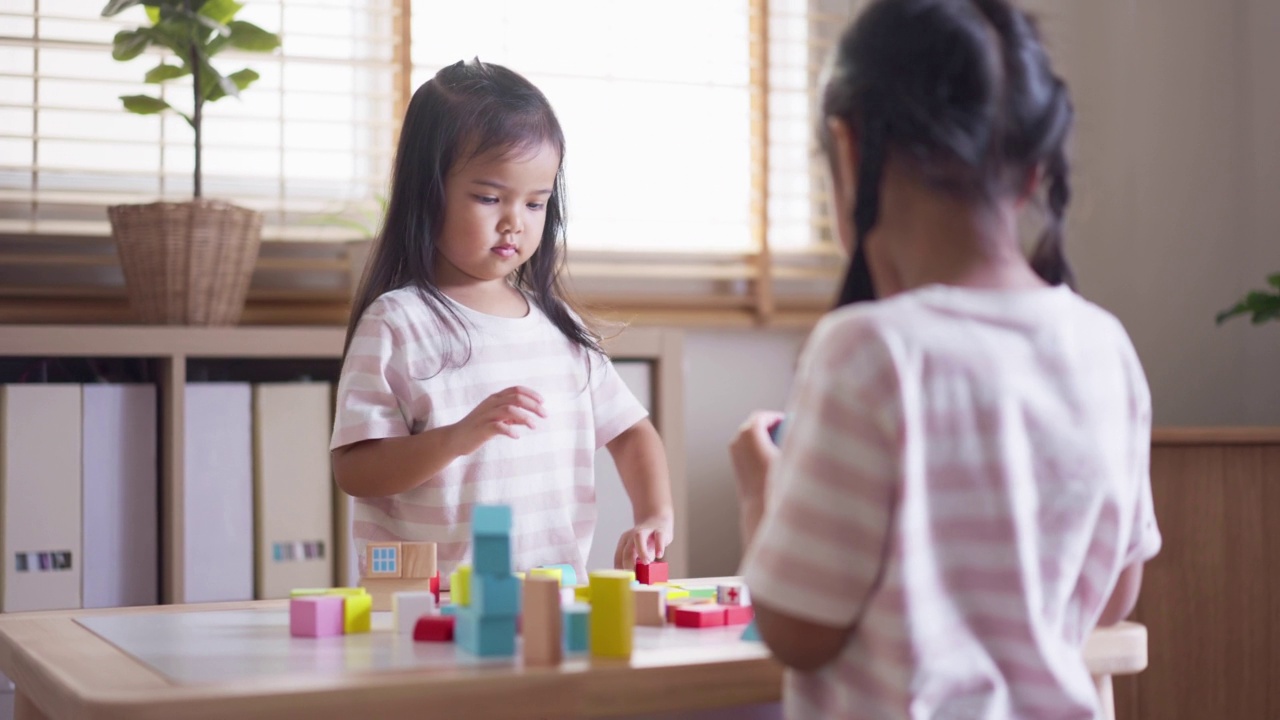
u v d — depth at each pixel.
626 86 2.31
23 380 1.83
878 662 0.62
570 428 1.29
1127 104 2.37
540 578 0.72
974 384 0.63
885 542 0.62
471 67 1.31
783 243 2.40
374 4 2.16
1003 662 0.64
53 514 1.68
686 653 0.74
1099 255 2.37
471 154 1.23
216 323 1.80
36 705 0.79
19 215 1.99
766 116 2.30
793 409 0.66
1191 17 2.37
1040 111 0.67
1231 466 1.75
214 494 1.74
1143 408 0.71
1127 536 0.70
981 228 0.66
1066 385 0.66
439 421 1.20
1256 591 1.75
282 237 2.04
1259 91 2.31
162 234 1.73
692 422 2.31
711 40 2.35
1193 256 2.36
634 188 2.31
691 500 2.30
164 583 1.73
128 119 2.04
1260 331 2.30
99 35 2.03
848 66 0.68
